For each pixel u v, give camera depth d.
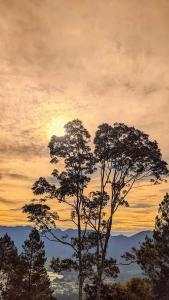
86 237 39.16
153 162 38.59
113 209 38.66
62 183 39.41
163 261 44.97
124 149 38.44
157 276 45.50
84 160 39.97
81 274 38.03
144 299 43.16
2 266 68.25
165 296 44.59
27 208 39.22
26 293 66.69
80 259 38.12
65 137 40.16
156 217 48.66
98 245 38.25
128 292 42.75
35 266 68.00
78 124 39.81
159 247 46.03
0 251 68.50
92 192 39.47
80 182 39.12
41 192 39.69
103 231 38.94
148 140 39.03
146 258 40.62
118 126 39.22
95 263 38.12
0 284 67.56
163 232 46.97
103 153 39.41
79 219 39.31
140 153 38.03
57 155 40.47
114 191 38.97
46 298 68.56
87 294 42.06
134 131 38.97
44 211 39.03
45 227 39.38
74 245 38.75
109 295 41.88
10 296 66.44
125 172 39.34
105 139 39.56
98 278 37.62
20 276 67.19
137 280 45.78
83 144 40.09
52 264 38.25
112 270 38.34
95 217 39.09
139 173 39.19
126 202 38.88
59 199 39.81
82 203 39.28
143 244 43.69
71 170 40.00
